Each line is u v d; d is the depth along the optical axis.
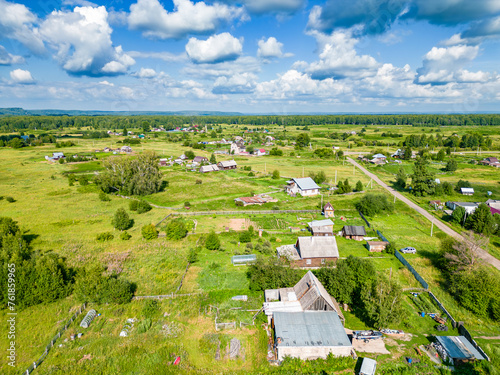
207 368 32.97
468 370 32.66
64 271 47.53
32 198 95.06
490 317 41.84
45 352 34.19
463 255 50.03
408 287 49.47
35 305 42.75
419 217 82.94
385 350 35.34
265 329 38.91
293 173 134.88
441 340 35.97
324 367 33.03
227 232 70.25
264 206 89.62
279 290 44.62
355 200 95.06
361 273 46.06
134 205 86.50
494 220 71.44
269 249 60.62
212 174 131.75
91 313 40.84
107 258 56.59
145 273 52.34
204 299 45.00
